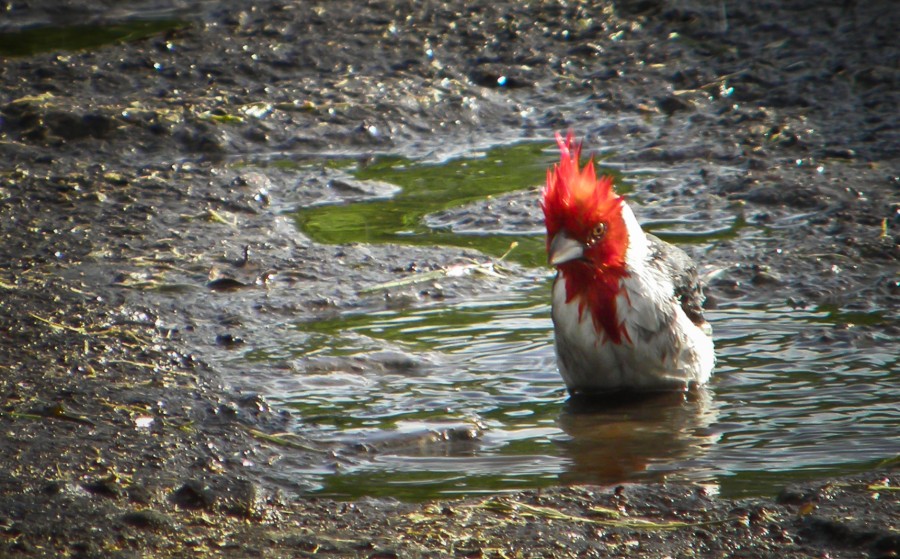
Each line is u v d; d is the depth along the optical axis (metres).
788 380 17.77
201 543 13.05
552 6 38.44
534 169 28.22
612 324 17.38
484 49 35.56
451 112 31.69
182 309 20.70
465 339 19.73
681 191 26.27
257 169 28.39
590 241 17.19
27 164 28.39
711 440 15.88
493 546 12.93
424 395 17.61
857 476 14.39
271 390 17.64
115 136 29.92
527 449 15.83
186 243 23.92
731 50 34.88
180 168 28.22
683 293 18.52
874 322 19.70
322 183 27.56
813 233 23.66
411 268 22.75
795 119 30.23
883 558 12.37
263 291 21.67
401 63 34.72
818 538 12.87
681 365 17.62
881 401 16.84
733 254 22.81
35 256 23.02
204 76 34.03
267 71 34.34
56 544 12.93
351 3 39.09
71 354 18.53
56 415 16.39
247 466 15.25
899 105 30.61
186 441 15.81
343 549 12.88
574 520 13.52
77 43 36.97
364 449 15.80
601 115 31.44
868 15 36.31
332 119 31.08
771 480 14.51
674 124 30.55
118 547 12.91
